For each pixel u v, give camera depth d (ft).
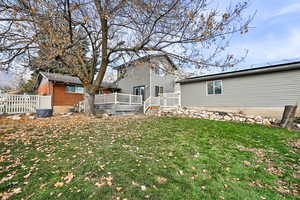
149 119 26.58
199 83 40.98
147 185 7.14
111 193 6.46
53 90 45.19
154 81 54.08
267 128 20.53
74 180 7.30
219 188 7.26
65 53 20.58
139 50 21.90
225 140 14.66
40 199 6.04
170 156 10.57
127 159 9.74
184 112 34.76
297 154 11.55
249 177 8.34
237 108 33.88
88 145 12.12
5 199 6.01
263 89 30.53
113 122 22.62
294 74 27.14
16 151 10.65
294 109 21.22
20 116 26.40
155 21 16.44
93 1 17.16
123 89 63.21
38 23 15.30
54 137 14.05
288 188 7.48
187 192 6.82
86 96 28.32
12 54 19.12
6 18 15.75
